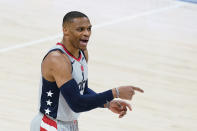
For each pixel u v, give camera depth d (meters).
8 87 13.62
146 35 20.16
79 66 7.47
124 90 7.04
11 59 15.97
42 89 7.53
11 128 11.18
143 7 25.02
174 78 15.36
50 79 7.30
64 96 7.06
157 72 15.80
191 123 12.22
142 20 22.45
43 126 7.64
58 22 21.23
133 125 11.82
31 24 20.50
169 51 18.25
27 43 17.94
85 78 7.71
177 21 22.72
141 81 14.90
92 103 6.97
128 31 20.56
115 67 16.02
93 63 16.25
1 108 12.20
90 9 23.89
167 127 11.88
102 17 22.58
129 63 16.52
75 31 7.04
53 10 23.12
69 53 7.32
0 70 14.88
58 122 7.69
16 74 14.69
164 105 13.19
